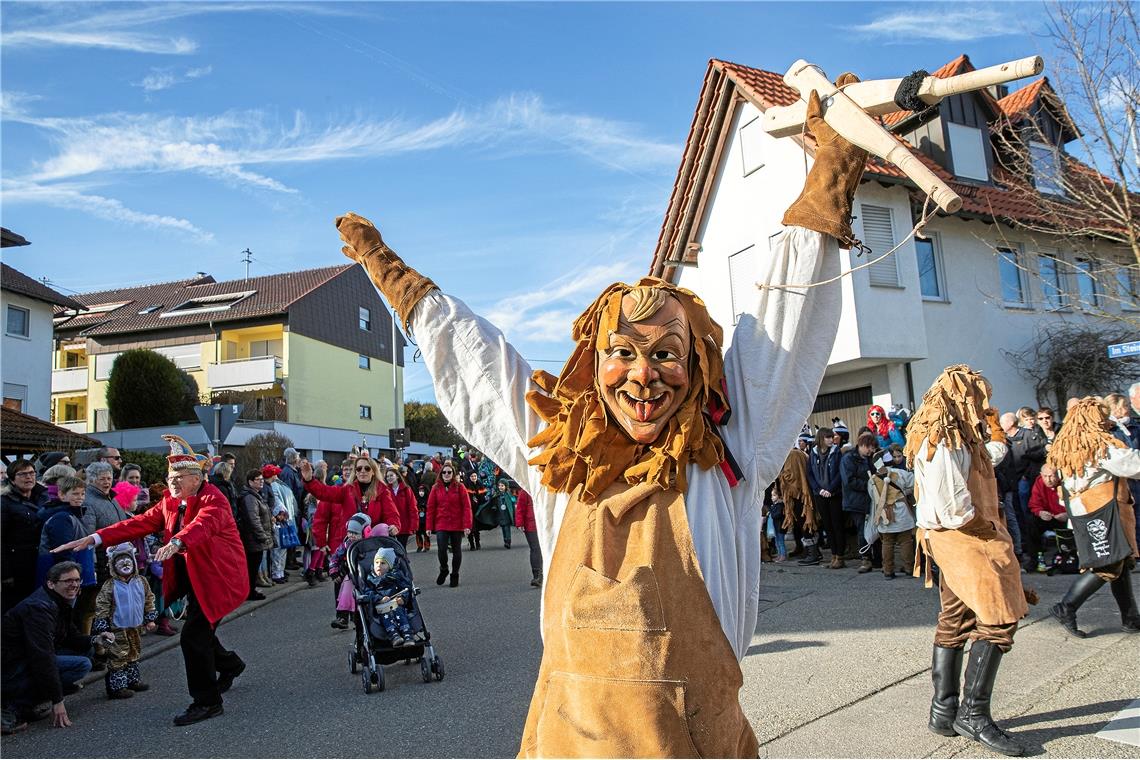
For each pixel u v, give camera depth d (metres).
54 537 6.35
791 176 15.34
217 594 5.58
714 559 1.85
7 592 6.41
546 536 2.09
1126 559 5.91
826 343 2.15
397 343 44.41
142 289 43.16
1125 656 5.42
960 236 16.06
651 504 1.87
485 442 2.26
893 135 2.06
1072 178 12.80
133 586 6.40
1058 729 4.25
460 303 2.42
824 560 10.70
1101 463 5.86
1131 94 10.48
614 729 1.64
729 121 16.75
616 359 1.95
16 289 23.45
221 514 5.71
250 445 23.62
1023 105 16.69
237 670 6.20
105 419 36.19
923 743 4.20
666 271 18.41
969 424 4.29
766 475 2.05
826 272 2.17
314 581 11.70
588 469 1.94
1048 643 5.89
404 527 10.49
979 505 4.26
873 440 9.70
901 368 15.02
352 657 6.59
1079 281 17.30
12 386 23.45
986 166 16.77
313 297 37.25
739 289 16.69
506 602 9.31
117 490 7.69
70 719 5.73
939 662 4.34
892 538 9.05
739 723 1.77
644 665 1.67
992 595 4.10
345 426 39.00
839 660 5.80
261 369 34.50
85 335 37.03
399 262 2.50
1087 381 15.61
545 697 1.78
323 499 8.57
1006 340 16.17
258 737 5.15
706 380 1.98
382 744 4.88
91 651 6.73
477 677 6.25
